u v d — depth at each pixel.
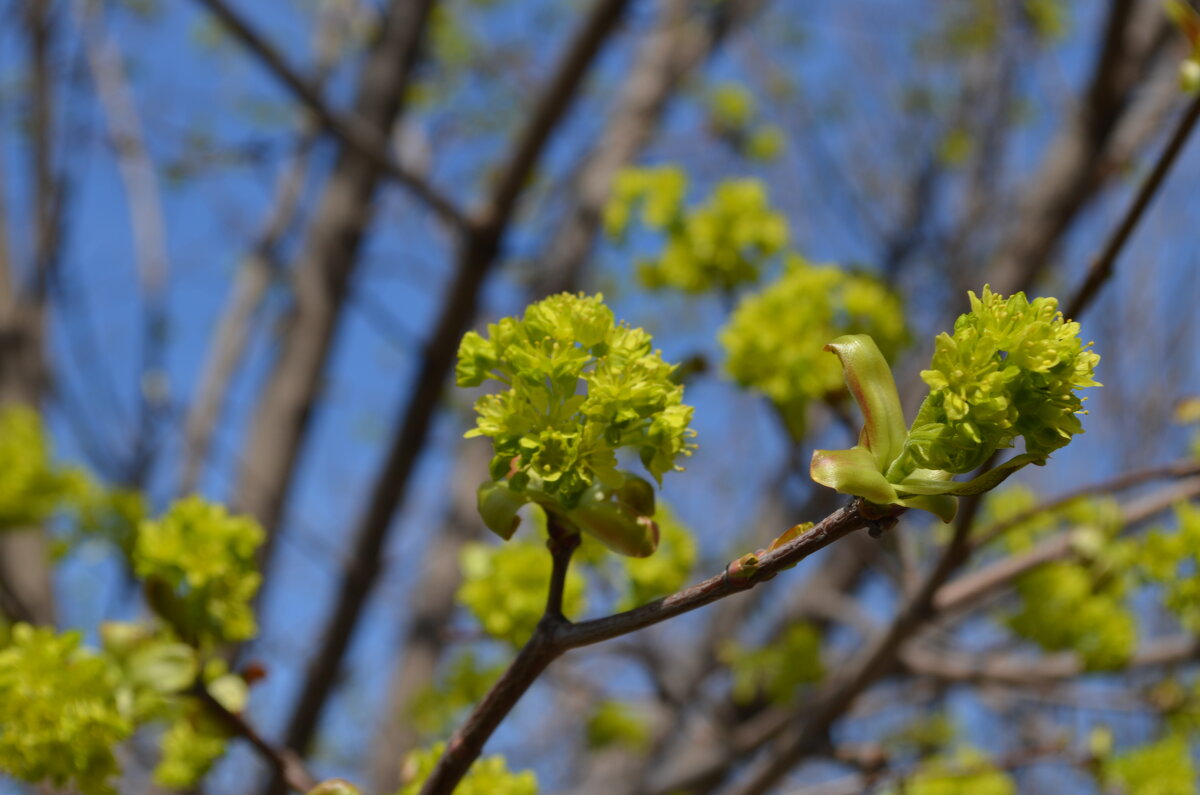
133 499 3.76
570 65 4.01
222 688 1.96
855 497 1.09
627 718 4.38
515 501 1.29
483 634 2.96
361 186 4.81
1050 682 3.49
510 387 1.31
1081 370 1.04
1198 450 3.02
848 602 4.81
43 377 4.45
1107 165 3.91
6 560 3.90
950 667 3.46
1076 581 3.28
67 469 3.64
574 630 1.29
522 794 1.82
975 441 1.05
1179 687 3.48
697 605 1.19
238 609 2.03
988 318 1.06
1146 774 3.18
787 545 1.13
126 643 1.86
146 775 3.93
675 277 3.05
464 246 4.14
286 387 4.59
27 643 1.78
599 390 1.19
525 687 1.31
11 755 1.73
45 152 4.67
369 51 5.28
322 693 4.24
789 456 3.54
